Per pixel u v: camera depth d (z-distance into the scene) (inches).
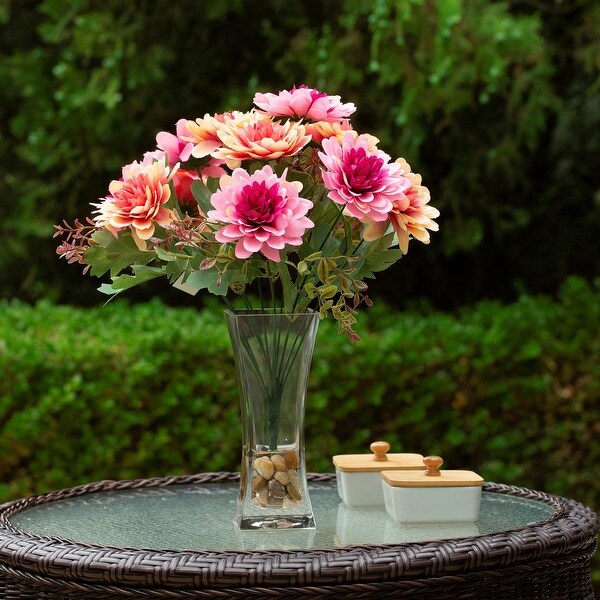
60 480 153.9
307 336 71.7
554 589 66.5
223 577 58.3
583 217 235.5
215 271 68.9
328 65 198.5
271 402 71.8
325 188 72.4
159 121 224.5
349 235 71.3
